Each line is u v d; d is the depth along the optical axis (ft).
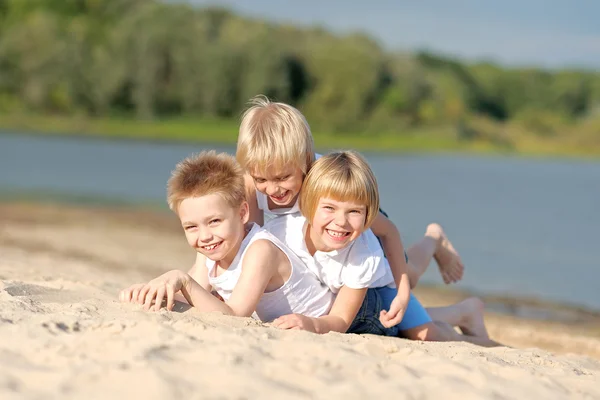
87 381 7.58
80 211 53.42
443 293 31.60
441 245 16.30
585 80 266.98
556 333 23.99
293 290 12.05
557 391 9.12
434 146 196.85
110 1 206.28
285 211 12.48
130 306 11.27
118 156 123.13
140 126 174.91
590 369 12.27
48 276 16.76
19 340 8.93
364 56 183.83
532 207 76.38
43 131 170.60
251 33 181.68
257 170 11.87
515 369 9.81
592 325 26.73
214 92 174.60
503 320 26.50
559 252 46.44
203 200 11.19
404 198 80.48
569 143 233.35
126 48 175.94
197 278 12.52
